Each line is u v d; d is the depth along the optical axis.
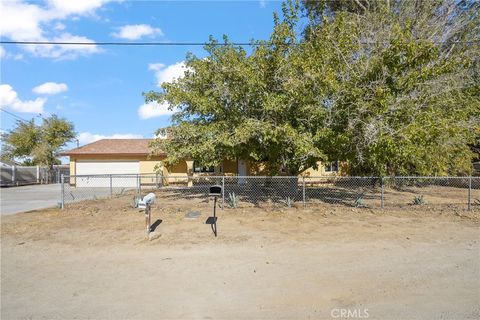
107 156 27.47
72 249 8.04
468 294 5.27
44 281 6.00
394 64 11.56
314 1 20.31
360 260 6.93
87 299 5.21
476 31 17.95
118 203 15.21
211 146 13.12
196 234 9.13
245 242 8.34
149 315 4.65
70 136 40.06
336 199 15.61
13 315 4.68
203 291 5.46
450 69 12.16
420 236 8.80
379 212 11.99
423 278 5.95
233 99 13.02
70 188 26.44
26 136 38.47
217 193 9.05
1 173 30.62
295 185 16.22
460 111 13.62
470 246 7.92
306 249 7.73
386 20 14.61
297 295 5.27
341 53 11.71
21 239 8.99
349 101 11.44
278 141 12.05
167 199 16.25
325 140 11.62
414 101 11.99
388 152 11.07
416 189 20.70
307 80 11.54
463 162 19.12
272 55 12.78
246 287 5.61
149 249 7.92
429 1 17.72
